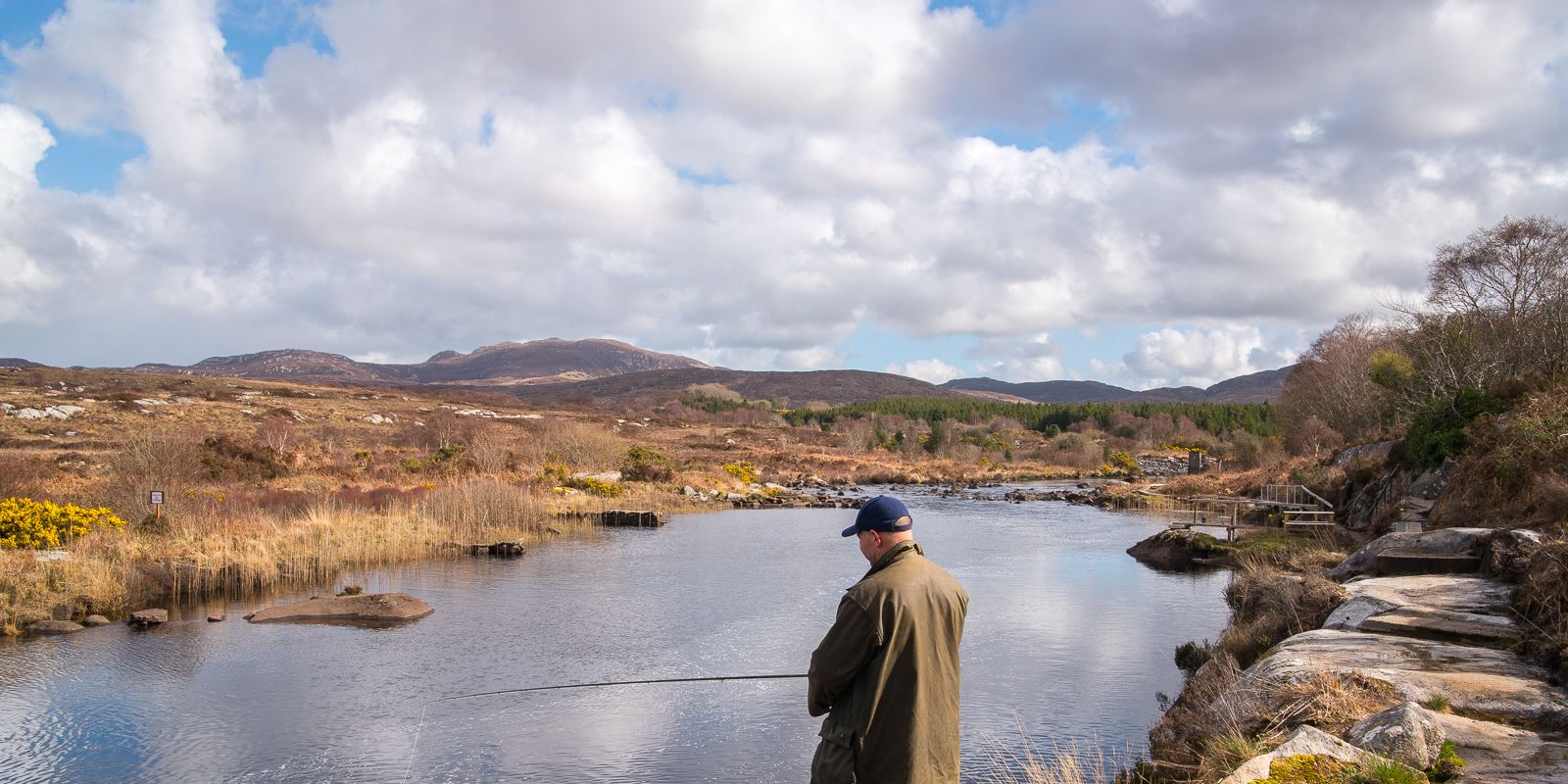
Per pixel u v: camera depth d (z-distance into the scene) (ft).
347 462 127.65
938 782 11.91
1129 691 36.37
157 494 64.54
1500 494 49.11
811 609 53.57
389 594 52.75
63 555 54.60
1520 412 54.54
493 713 34.45
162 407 204.13
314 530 71.77
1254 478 138.31
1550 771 16.79
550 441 154.20
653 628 48.14
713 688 37.83
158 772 28.68
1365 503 81.30
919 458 276.82
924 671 11.97
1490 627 27.53
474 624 48.93
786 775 28.81
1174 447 336.49
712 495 142.31
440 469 123.03
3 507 56.90
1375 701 21.42
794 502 139.44
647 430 319.06
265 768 29.07
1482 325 98.99
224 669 39.88
